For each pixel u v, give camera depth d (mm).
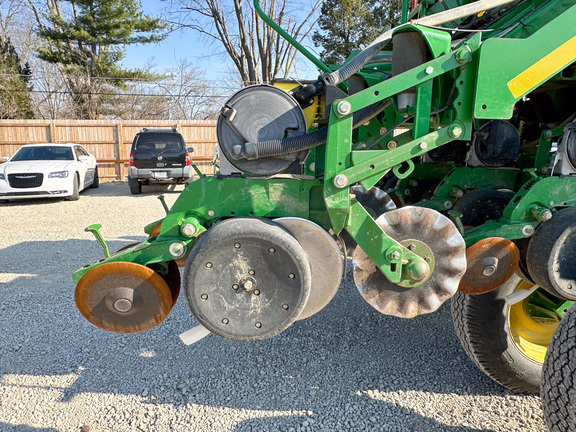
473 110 1939
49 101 29797
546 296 2725
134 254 2105
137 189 12398
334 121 1924
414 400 2627
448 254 2031
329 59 23703
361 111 2336
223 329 1990
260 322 1990
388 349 3242
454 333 3492
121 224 7938
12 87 26234
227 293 1969
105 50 27281
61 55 25453
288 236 1941
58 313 3904
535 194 2232
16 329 3584
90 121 16922
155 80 28250
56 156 11812
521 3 2723
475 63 1925
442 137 1961
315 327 3605
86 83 26688
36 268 5289
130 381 2840
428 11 3621
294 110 2090
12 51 28562
